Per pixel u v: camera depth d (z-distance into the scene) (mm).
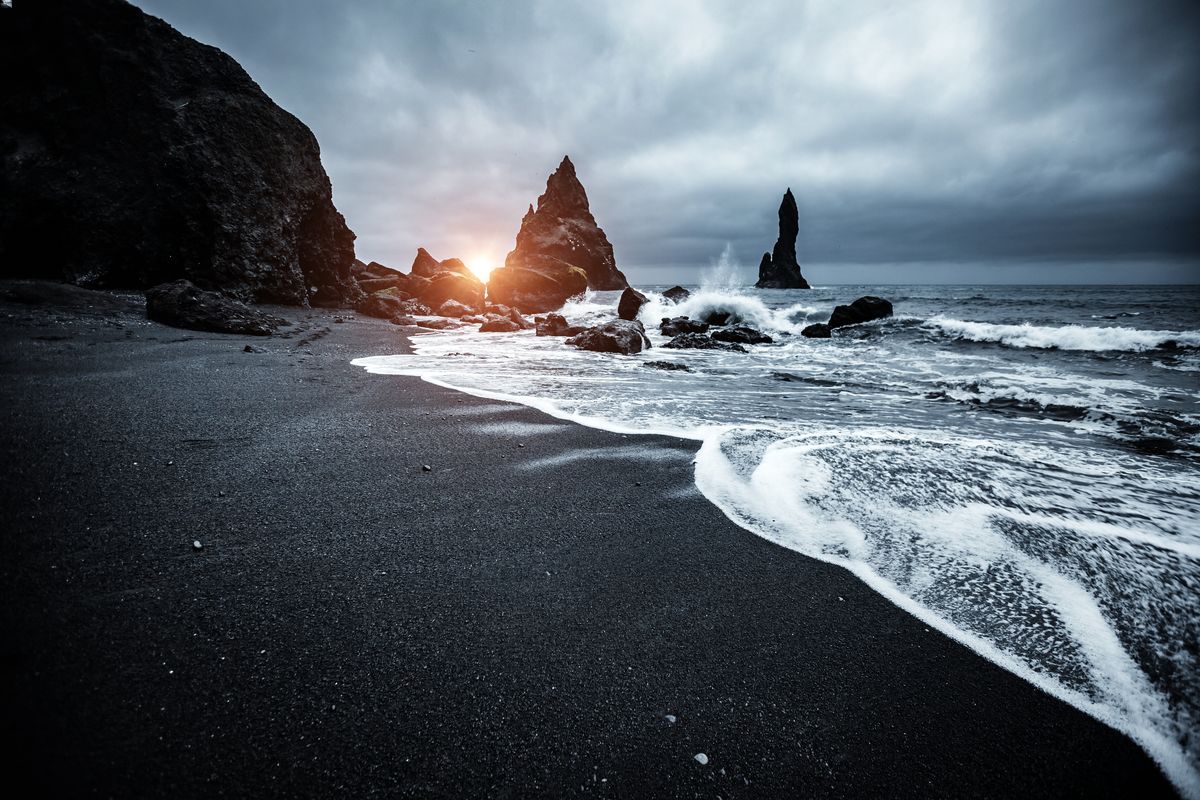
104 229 12359
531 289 31438
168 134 13344
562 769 1401
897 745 1501
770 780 1394
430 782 1341
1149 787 1401
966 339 14539
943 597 2193
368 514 2719
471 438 4137
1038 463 3883
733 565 2410
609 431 4523
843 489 3270
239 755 1358
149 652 1655
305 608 1939
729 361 10969
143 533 2350
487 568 2297
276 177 15969
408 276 30188
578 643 1855
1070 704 1647
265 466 3252
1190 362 10180
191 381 5430
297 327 11656
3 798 1182
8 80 13336
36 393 4441
